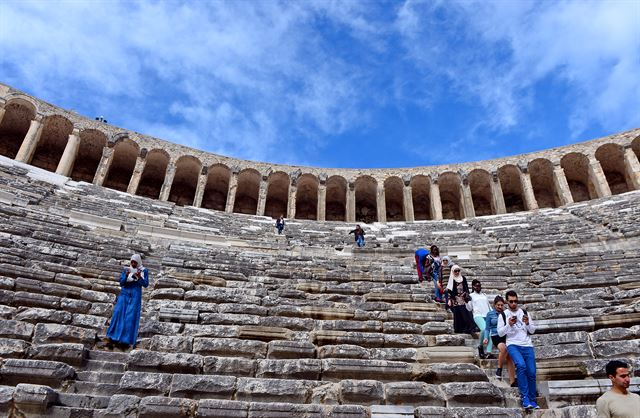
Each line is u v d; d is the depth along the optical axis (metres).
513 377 7.89
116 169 42.91
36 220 15.66
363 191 47.00
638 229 19.55
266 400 7.20
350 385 7.30
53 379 6.86
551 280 14.18
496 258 18.98
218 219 31.75
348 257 20.84
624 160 39.44
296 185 43.66
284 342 8.77
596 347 8.86
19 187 21.88
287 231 29.53
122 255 13.56
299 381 7.46
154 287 11.55
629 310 10.08
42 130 37.00
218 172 43.81
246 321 9.86
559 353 8.88
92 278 11.12
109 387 7.06
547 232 23.58
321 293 12.88
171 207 32.16
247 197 47.28
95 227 17.83
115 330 8.33
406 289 13.29
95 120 39.19
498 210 40.94
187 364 7.81
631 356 8.54
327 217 47.97
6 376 6.75
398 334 9.81
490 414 6.77
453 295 10.35
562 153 41.56
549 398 7.43
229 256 16.69
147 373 7.24
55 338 8.05
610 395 5.56
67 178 31.36
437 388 7.46
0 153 38.47
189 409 6.58
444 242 23.61
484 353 9.02
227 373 7.88
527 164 41.88
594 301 11.27
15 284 9.38
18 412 6.15
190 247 17.59
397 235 29.80
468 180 43.44
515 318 7.77
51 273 10.27
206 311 10.34
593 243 19.64
